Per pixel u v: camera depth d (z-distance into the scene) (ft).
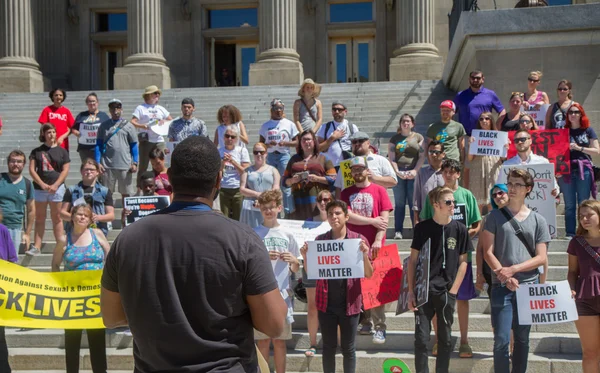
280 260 23.29
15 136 52.95
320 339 25.41
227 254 9.45
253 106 58.23
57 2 92.38
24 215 35.55
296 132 35.22
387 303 25.18
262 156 29.94
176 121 36.40
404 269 22.35
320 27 90.58
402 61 70.49
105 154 36.47
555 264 29.04
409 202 32.71
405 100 56.59
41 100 63.36
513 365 20.97
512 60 42.19
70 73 93.86
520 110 35.99
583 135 31.96
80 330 22.80
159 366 9.37
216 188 10.26
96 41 95.04
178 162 9.97
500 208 21.62
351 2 90.84
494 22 42.01
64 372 25.40
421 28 71.26
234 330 9.55
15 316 21.95
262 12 73.10
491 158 30.66
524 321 20.21
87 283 22.50
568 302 20.08
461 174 34.06
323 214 25.85
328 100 58.49
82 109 60.75
